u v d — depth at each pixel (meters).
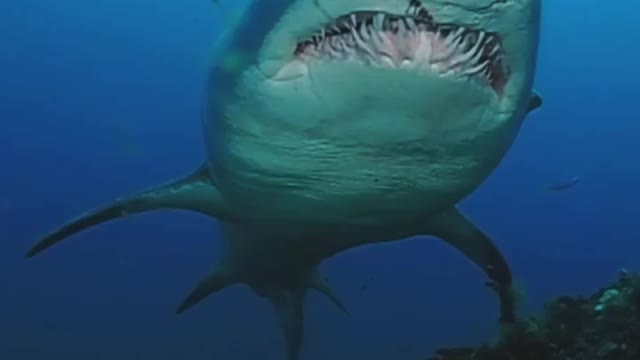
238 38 1.18
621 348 1.33
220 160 1.41
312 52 1.04
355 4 0.93
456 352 1.51
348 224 1.56
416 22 0.95
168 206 1.79
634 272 1.58
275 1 1.07
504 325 1.47
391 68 0.97
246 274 2.42
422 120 1.03
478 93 1.02
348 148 1.12
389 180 1.24
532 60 1.05
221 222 2.15
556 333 1.43
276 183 1.34
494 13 0.93
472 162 1.16
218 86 1.29
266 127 1.14
